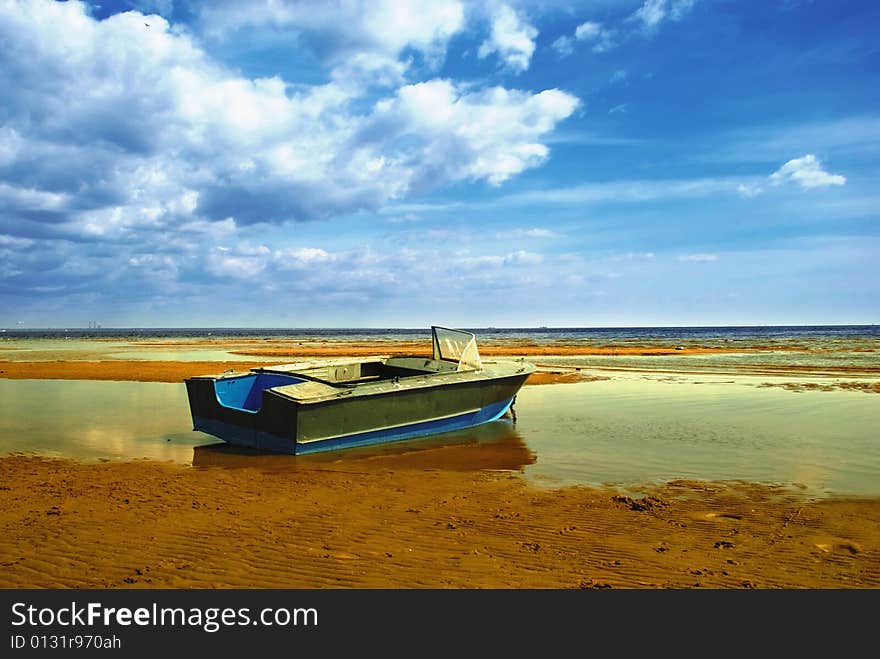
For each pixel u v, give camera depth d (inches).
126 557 217.3
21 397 721.6
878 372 997.8
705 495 309.6
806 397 691.4
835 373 986.1
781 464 379.6
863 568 209.5
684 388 796.6
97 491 313.7
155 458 405.4
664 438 466.9
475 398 514.6
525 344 2346.2
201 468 375.9
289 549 226.4
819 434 477.1
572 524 259.8
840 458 394.9
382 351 1802.4
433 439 472.7
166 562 212.8
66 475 352.2
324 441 424.2
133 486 326.0
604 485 331.9
